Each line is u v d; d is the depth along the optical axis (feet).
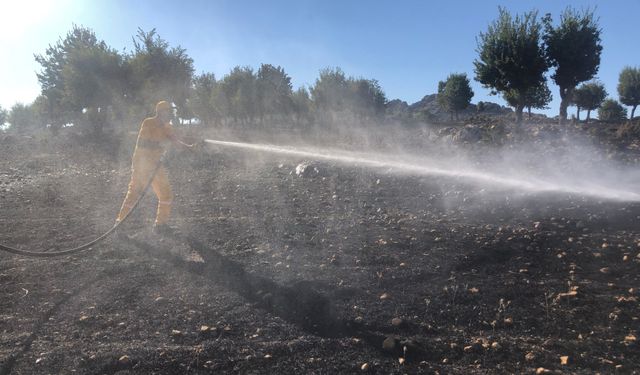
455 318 14.03
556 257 18.71
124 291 15.49
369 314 14.12
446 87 126.82
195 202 29.19
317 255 18.90
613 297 15.08
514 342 12.71
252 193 32.09
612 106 132.57
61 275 16.83
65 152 58.59
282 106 117.70
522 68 66.74
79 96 76.38
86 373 11.16
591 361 11.75
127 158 52.85
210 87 119.44
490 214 25.46
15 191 33.81
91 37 99.86
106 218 25.07
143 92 80.94
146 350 11.98
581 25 68.54
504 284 16.24
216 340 12.58
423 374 11.28
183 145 22.77
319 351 12.16
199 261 18.17
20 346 12.25
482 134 54.85
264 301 14.85
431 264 17.90
